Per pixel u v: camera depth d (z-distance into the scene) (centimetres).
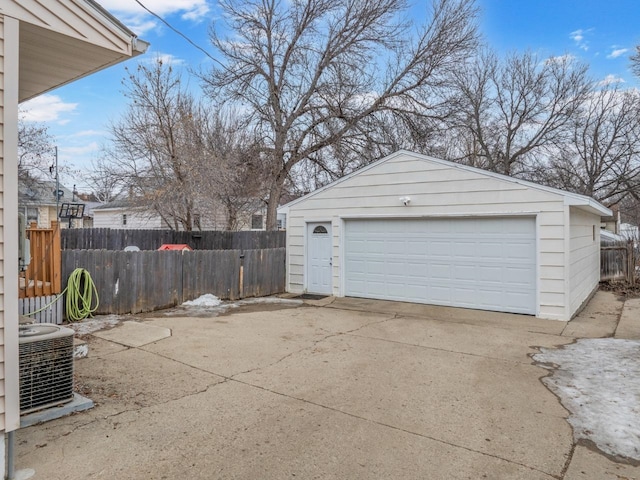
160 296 837
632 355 543
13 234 261
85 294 716
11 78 262
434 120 1747
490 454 298
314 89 1753
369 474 271
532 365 504
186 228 1507
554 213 767
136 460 283
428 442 314
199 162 1462
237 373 464
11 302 258
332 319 767
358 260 1017
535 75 2261
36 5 278
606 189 2252
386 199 961
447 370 483
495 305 836
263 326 703
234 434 322
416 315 807
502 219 827
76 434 318
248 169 1734
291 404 381
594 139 2198
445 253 895
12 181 261
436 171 891
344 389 420
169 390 411
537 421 351
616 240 1527
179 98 1556
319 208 1072
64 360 358
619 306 932
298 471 273
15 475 262
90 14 309
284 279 1127
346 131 1744
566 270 759
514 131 2334
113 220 2333
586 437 324
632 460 292
